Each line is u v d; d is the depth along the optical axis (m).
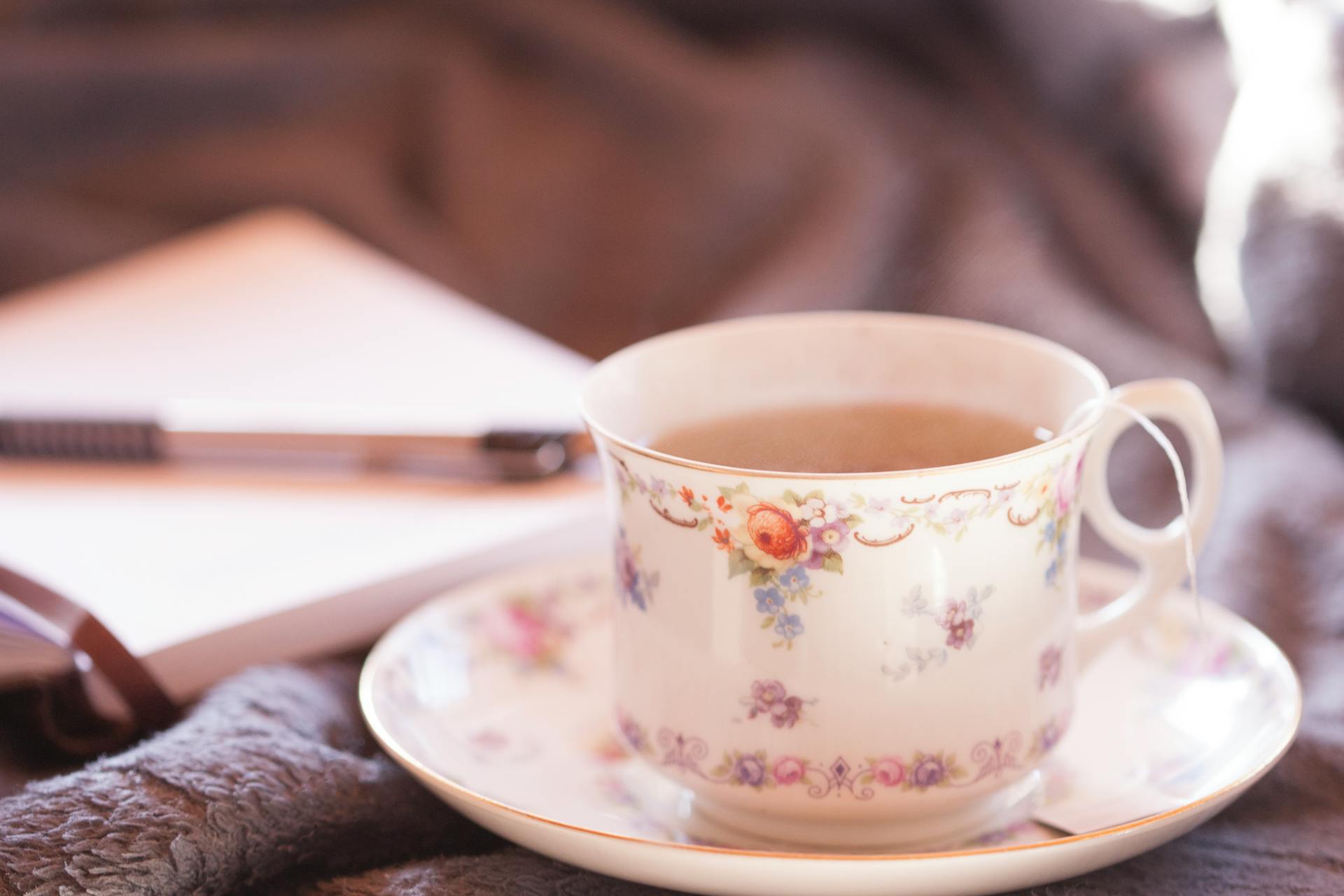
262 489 0.59
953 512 0.46
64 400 0.64
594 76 0.88
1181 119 0.72
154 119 0.89
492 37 0.92
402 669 0.51
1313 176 0.63
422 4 0.93
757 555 0.46
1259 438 0.62
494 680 0.53
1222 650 0.51
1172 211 0.73
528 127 0.89
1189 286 0.71
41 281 0.84
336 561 0.55
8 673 0.50
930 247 0.74
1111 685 0.52
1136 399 0.49
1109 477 0.63
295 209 0.88
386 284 0.76
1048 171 0.76
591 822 0.48
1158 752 0.50
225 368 0.66
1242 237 0.65
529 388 0.64
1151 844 0.46
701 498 0.47
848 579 0.46
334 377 0.65
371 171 0.89
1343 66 0.64
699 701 0.48
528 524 0.57
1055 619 0.48
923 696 0.47
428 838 0.49
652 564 0.48
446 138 0.89
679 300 0.82
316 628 0.54
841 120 0.80
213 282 0.77
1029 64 0.78
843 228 0.74
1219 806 0.46
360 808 0.48
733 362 0.51
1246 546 0.57
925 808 0.47
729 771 0.47
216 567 0.55
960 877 0.44
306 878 0.49
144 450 0.60
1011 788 0.49
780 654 0.47
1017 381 0.50
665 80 0.85
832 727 0.47
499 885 0.47
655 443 0.49
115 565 0.55
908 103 0.81
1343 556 0.57
